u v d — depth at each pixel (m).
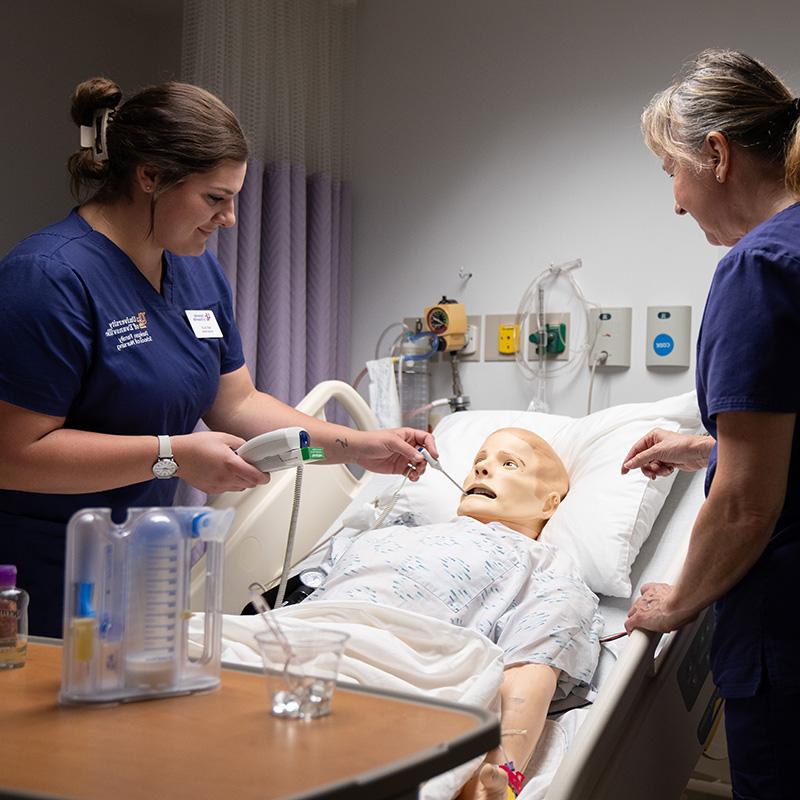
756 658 1.35
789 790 1.34
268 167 2.94
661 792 1.68
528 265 2.92
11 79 3.24
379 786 0.79
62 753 0.85
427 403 3.07
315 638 0.98
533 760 1.63
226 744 0.87
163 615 1.04
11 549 1.73
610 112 2.77
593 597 1.94
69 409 1.69
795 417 1.31
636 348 2.73
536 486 2.23
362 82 3.23
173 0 3.47
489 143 2.99
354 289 3.26
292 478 2.41
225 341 2.00
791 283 1.29
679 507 2.26
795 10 2.49
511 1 2.94
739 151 1.41
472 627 1.79
